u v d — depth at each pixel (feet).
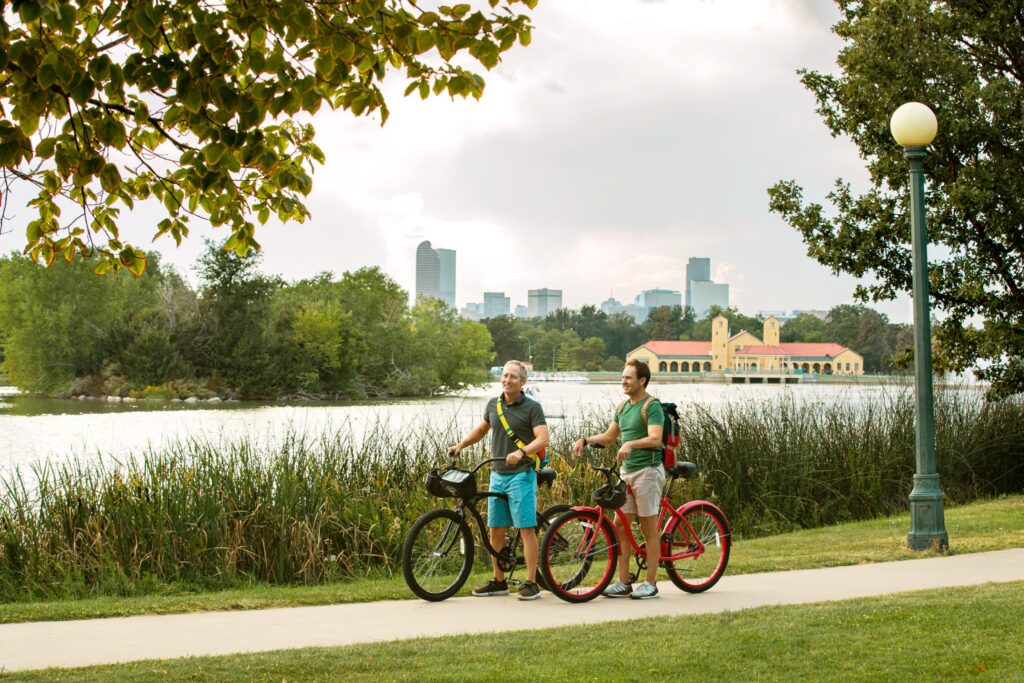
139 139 20.88
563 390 348.79
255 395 257.34
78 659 19.95
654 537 27.07
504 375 26.99
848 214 59.77
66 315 250.98
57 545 35.58
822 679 17.57
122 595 33.50
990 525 42.98
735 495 49.70
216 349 256.52
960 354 60.03
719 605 25.66
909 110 37.17
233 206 21.18
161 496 37.81
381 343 303.68
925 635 20.53
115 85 15.66
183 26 16.69
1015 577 29.45
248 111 16.06
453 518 27.61
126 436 113.09
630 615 24.48
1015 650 19.15
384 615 25.04
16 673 18.39
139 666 18.93
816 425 56.44
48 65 15.08
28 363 253.24
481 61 18.26
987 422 61.16
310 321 271.90
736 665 18.58
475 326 323.78
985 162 54.13
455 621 24.04
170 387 246.88
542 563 26.45
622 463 27.58
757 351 628.69
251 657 19.67
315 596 27.99
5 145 16.01
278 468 40.91
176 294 270.05
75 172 18.25
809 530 45.73
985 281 56.80
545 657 19.35
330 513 39.09
